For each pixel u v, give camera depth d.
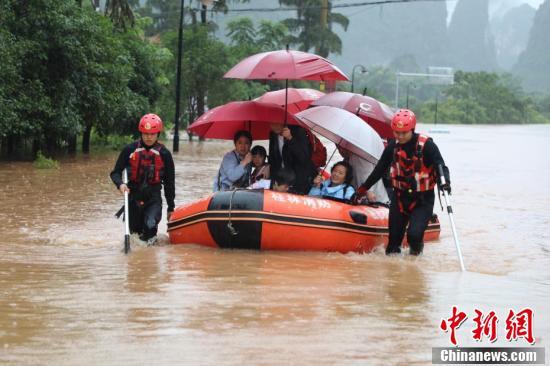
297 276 8.98
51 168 22.97
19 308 7.23
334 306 7.56
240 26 69.81
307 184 11.62
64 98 25.44
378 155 11.29
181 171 23.75
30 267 9.20
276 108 11.66
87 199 16.19
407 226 11.47
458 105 157.88
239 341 6.34
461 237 13.16
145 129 10.80
